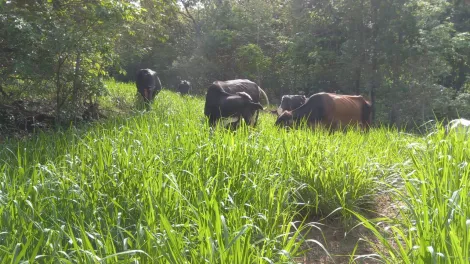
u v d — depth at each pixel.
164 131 7.35
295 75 33.12
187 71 34.88
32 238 3.40
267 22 36.25
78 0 10.99
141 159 5.33
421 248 2.93
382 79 27.20
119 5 10.66
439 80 30.38
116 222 3.91
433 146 5.68
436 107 26.11
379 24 26.80
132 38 15.86
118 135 6.95
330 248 4.67
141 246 3.22
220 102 10.05
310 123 11.14
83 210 4.02
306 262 4.34
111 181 4.68
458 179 4.25
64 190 4.32
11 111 10.78
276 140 6.75
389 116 27.30
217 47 34.47
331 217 5.39
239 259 2.94
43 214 4.00
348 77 28.55
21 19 9.08
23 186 4.30
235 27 36.03
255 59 32.28
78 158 5.53
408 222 3.95
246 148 5.81
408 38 27.00
